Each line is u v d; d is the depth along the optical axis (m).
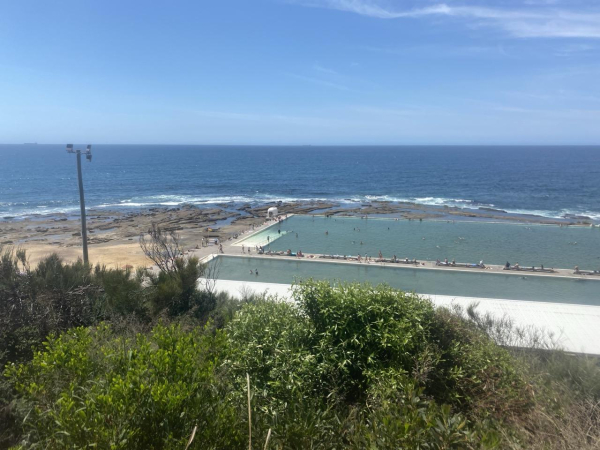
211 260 28.92
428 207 62.97
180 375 4.18
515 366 6.38
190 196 80.25
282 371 5.72
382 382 5.72
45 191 85.25
